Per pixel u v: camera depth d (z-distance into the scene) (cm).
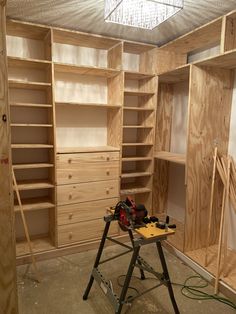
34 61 244
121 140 299
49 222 305
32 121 286
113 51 302
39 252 269
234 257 257
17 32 257
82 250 291
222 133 270
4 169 103
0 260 107
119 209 197
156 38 298
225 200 232
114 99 308
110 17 187
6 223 106
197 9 223
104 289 196
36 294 218
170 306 206
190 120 253
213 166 256
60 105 290
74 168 275
